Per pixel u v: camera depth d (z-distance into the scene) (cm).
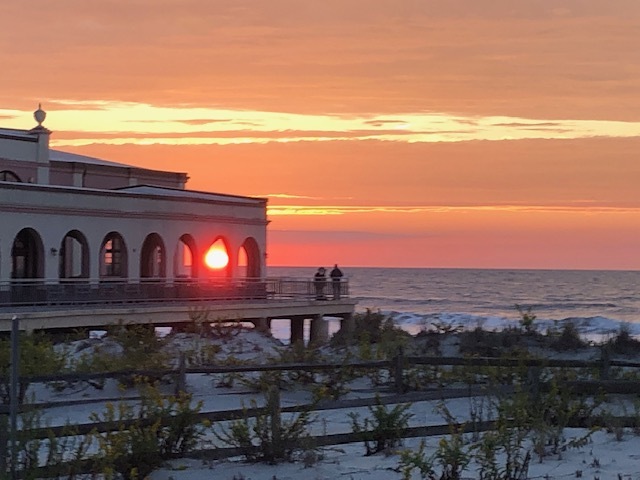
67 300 3850
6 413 1282
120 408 1248
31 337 2305
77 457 1126
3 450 1101
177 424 1259
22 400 1702
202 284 4462
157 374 1756
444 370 1919
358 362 1956
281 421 1352
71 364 2059
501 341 3055
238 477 1177
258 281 4750
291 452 1266
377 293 15212
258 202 5250
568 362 1748
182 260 5628
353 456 1294
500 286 17438
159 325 3956
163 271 4728
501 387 1597
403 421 1339
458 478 1106
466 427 1360
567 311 11600
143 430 1223
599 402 1447
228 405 1770
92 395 1912
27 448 1165
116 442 1167
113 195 4450
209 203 4928
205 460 1253
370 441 1357
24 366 1928
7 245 3991
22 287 3728
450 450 1113
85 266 4359
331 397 1792
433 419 1548
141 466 1175
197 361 2214
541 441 1249
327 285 4912
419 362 1823
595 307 12200
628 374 1866
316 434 1416
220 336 3102
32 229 4106
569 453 1268
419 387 1841
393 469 1192
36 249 4172
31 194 4091
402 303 12888
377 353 2272
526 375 1661
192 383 1969
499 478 1109
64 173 5203
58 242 4212
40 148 4894
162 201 4694
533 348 2984
